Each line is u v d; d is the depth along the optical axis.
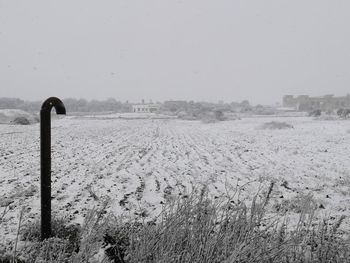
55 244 3.57
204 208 3.72
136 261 3.07
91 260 3.37
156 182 8.38
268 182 8.38
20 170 9.74
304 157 13.69
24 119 38.50
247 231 3.27
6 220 4.91
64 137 21.91
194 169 10.59
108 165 11.08
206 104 117.88
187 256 3.01
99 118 60.06
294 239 3.36
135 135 25.12
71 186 7.72
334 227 3.96
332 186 8.12
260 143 19.50
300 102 109.81
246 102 129.25
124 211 5.59
